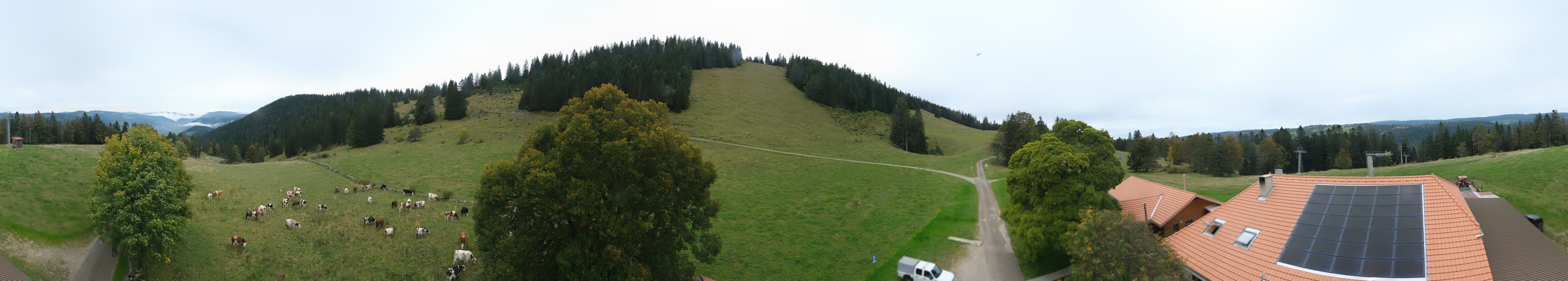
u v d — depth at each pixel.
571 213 28.23
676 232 33.19
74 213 36.91
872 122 165.25
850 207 60.00
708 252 35.25
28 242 31.28
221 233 39.38
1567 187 53.09
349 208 50.50
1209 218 35.88
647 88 146.62
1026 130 97.06
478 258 39.47
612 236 28.19
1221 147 94.75
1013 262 40.53
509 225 30.53
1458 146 133.25
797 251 45.56
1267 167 118.69
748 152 101.19
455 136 109.62
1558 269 27.08
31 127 124.12
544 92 140.75
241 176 62.44
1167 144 143.38
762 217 56.03
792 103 170.12
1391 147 141.75
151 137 36.34
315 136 124.31
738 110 149.88
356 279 35.31
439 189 64.44
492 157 87.38
